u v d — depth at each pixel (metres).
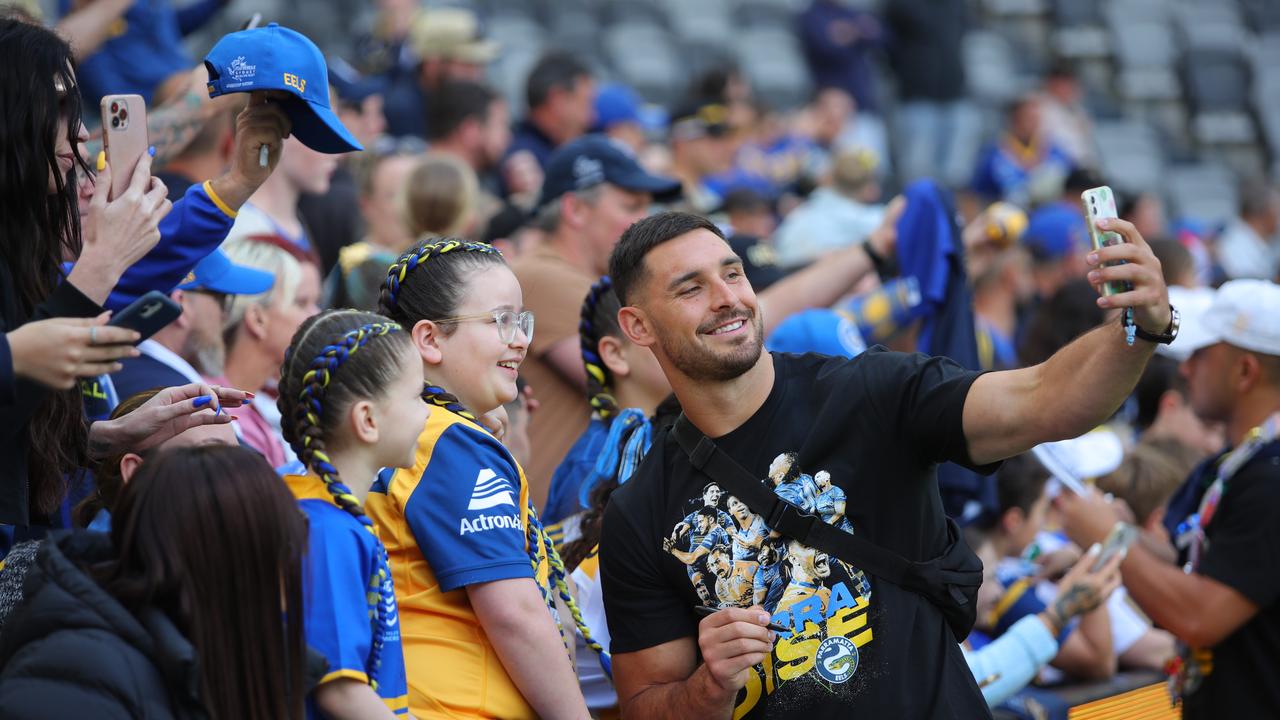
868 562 7.47
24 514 7.14
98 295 6.91
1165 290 6.71
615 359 9.55
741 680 7.11
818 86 33.44
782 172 27.59
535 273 12.27
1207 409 11.13
